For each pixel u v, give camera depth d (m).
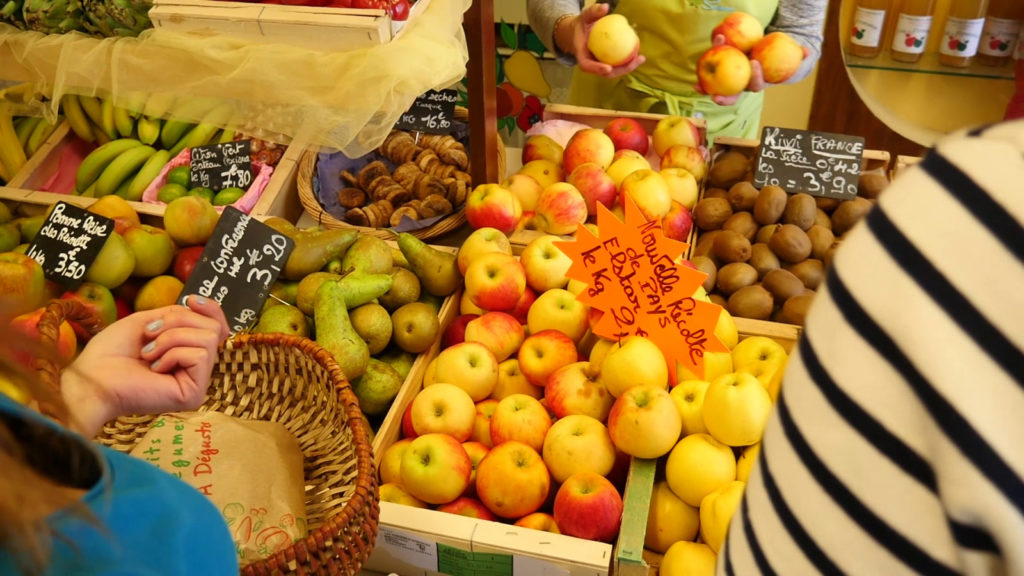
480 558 1.16
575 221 1.70
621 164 1.86
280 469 1.07
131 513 0.55
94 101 2.06
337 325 1.42
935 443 0.37
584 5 2.51
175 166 2.01
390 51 1.23
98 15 1.36
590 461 1.26
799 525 0.44
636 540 1.12
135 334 0.87
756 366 1.37
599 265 1.38
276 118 1.36
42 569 0.43
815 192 1.83
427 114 1.97
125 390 0.83
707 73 2.04
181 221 1.65
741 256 1.69
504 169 1.95
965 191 0.38
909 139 2.77
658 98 2.30
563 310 1.50
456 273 1.65
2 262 1.43
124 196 2.02
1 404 0.51
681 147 1.92
